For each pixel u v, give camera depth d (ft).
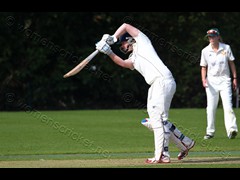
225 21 351.25
